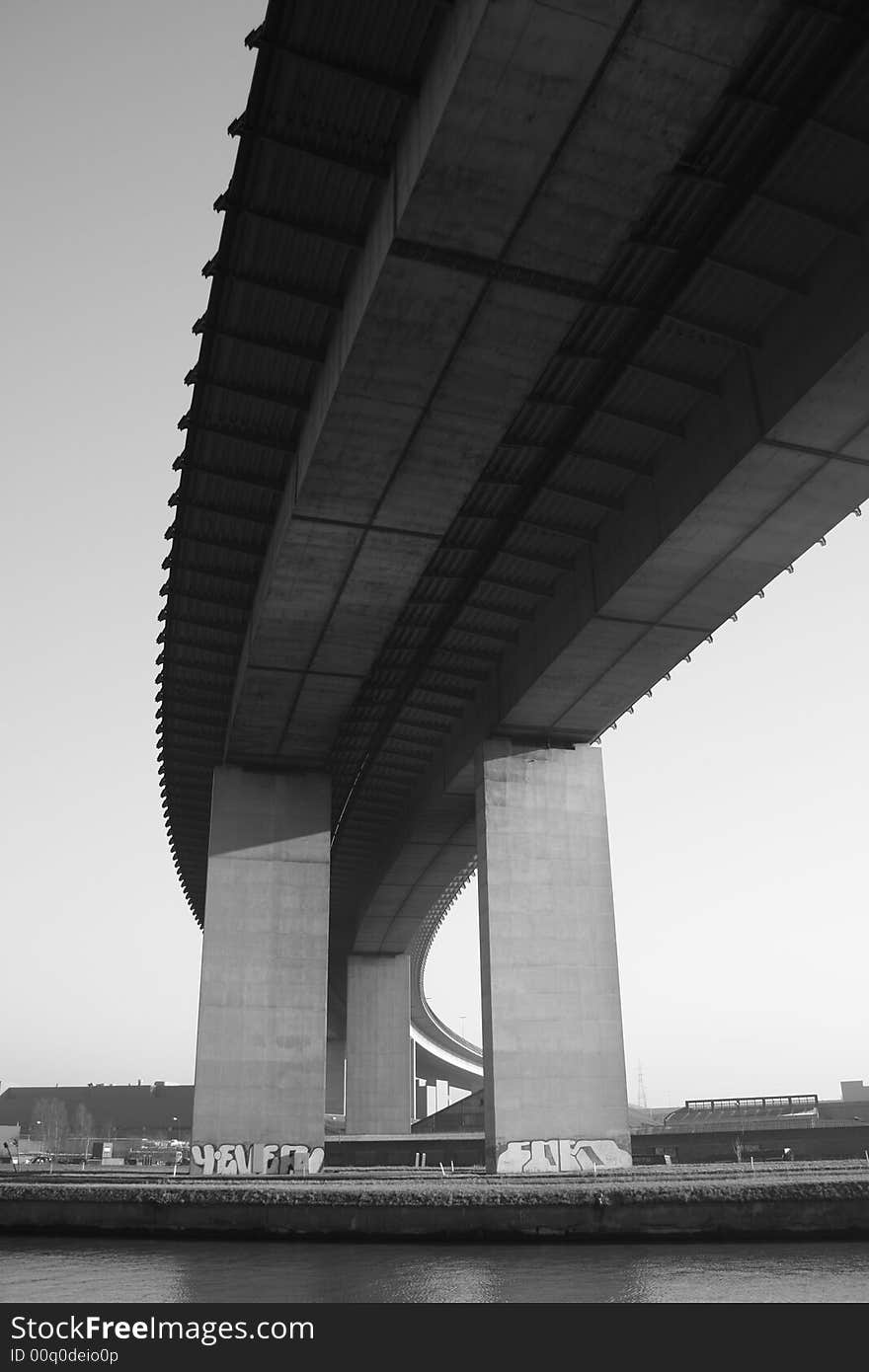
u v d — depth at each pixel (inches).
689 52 783.1
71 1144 5182.1
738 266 1080.8
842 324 1039.6
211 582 1665.8
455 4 815.7
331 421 1164.5
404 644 1824.6
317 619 1566.2
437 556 1572.3
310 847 2018.9
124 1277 750.5
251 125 944.9
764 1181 1020.5
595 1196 944.3
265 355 1205.1
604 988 1790.1
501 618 1760.6
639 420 1296.8
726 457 1214.3
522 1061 1720.0
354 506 1306.6
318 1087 1868.8
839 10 847.7
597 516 1502.2
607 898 1844.2
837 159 971.3
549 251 956.0
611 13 751.7
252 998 1900.8
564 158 863.1
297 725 1909.4
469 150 854.5
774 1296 612.7
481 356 1072.8
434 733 2181.3
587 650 1616.6
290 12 852.6
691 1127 3555.6
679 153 863.7
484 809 1850.4
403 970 3518.7
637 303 1113.4
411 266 964.0
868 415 1120.8
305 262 1085.1
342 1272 763.4
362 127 948.6
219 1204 1058.1
